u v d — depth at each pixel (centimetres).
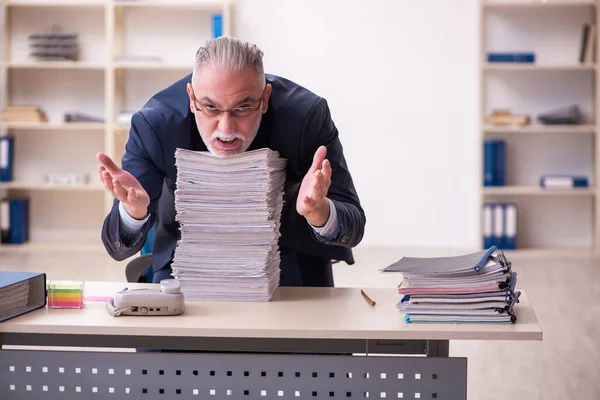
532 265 678
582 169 748
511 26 739
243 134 227
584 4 719
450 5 740
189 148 253
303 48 746
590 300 551
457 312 213
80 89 754
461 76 744
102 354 216
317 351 221
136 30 746
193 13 745
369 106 749
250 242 230
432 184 754
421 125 749
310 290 248
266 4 742
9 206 743
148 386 216
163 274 265
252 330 207
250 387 215
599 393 379
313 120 255
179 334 208
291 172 260
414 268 216
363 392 214
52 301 224
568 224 755
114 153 724
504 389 385
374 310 225
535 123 743
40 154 761
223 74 219
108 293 242
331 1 741
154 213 261
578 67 707
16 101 753
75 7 746
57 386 218
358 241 247
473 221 755
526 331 206
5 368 218
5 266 649
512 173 752
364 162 754
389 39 743
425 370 212
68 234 769
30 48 746
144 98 752
